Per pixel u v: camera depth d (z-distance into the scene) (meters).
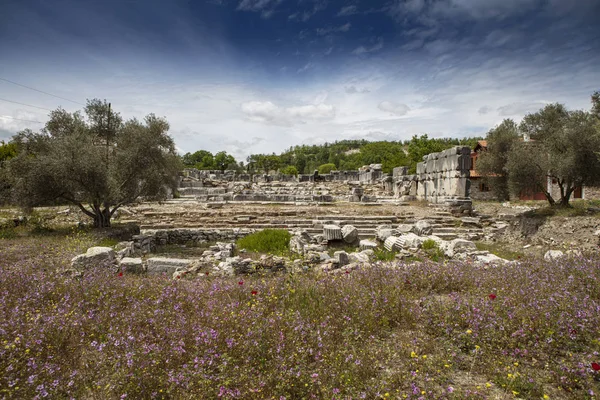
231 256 11.03
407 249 11.88
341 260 9.82
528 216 16.20
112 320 4.90
